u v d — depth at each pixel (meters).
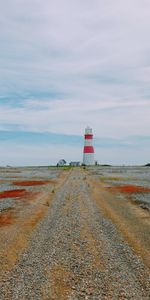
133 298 12.37
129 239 20.72
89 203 36.78
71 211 31.38
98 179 74.56
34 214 29.84
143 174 95.19
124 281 13.97
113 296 12.55
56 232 22.58
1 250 18.38
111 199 40.44
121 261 16.50
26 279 14.22
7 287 13.38
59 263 16.23
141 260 16.64
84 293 12.84
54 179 75.38
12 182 68.00
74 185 59.19
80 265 15.95
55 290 13.11
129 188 53.31
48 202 37.56
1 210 32.19
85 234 22.05
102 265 15.94
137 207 33.97
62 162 187.75
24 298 12.39
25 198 41.34
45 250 18.38
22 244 19.56
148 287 13.34
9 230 23.23
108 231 22.95
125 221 26.56
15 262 16.44
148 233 22.41
